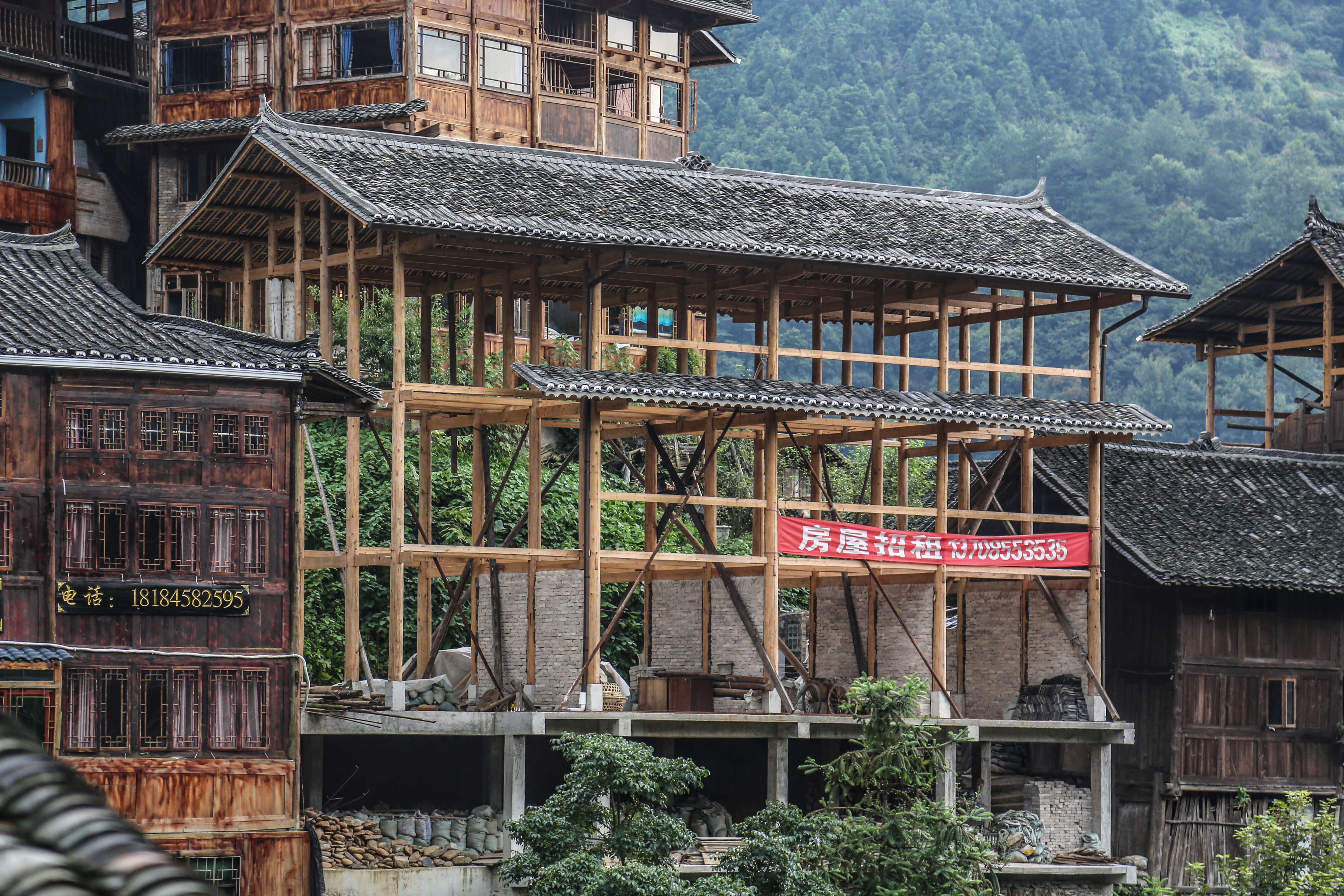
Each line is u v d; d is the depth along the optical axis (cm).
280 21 6438
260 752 3591
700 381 4362
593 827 3553
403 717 4000
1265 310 6669
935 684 4656
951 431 4775
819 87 15788
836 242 4647
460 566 4584
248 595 3603
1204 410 13162
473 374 4753
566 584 4391
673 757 4759
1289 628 5309
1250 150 15862
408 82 6228
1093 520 4912
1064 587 4941
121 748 3466
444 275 4934
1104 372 5038
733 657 4650
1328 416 6250
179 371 3541
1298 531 5400
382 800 4575
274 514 3650
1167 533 5159
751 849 3462
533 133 6525
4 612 3397
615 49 6844
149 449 3559
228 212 4672
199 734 3538
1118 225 14812
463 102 6369
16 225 6272
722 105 15725
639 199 4628
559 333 6688
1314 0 19362
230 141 6475
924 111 16300
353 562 4216
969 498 4978
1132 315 4959
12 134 6462
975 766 5122
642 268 4781
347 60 6372
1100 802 4803
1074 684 4884
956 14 17462
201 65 6619
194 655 3538
